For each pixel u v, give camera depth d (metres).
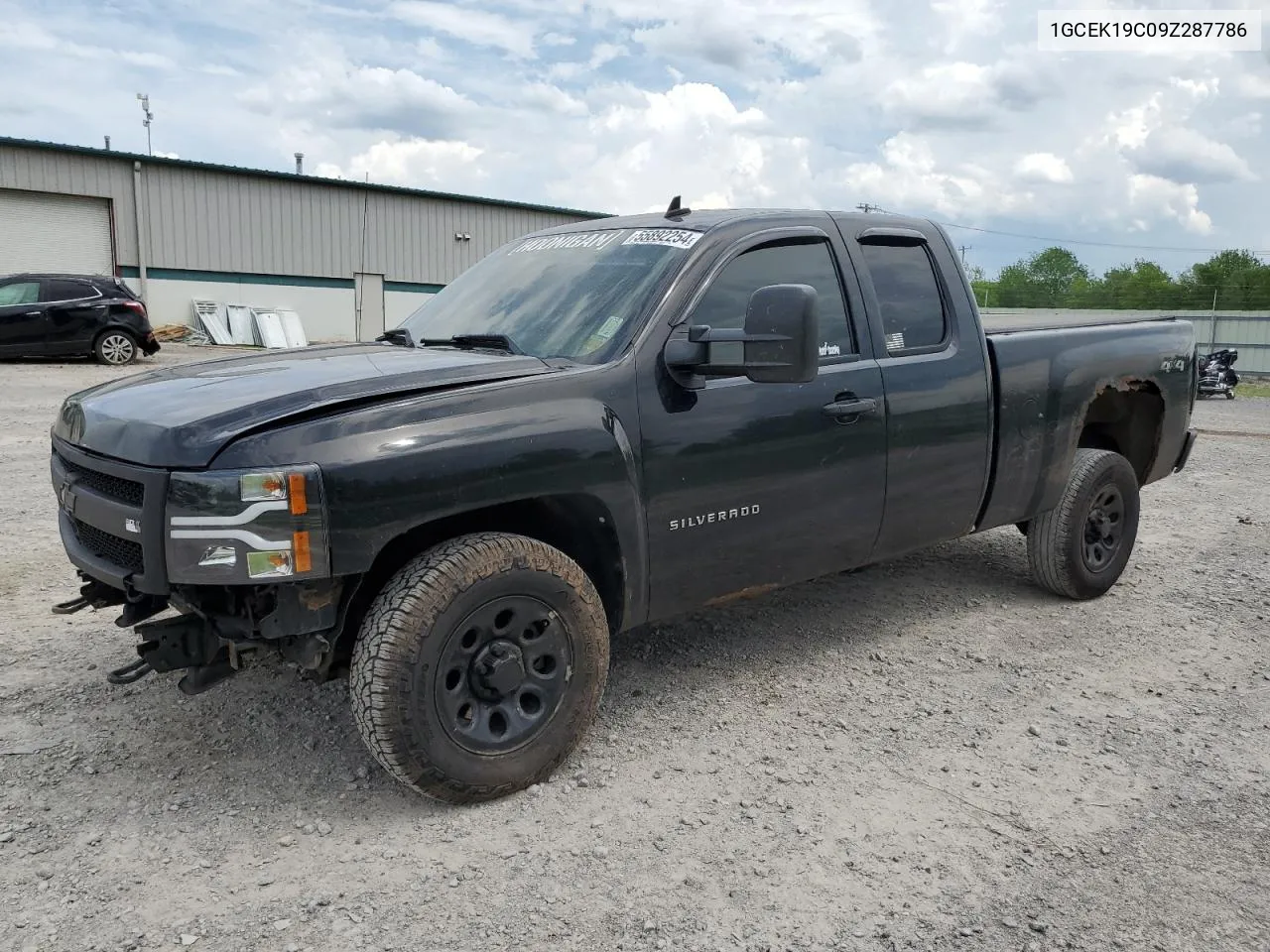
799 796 3.23
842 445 3.94
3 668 4.14
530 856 2.87
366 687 2.87
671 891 2.71
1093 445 5.79
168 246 26.83
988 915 2.63
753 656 4.46
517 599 3.10
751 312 3.20
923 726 3.79
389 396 2.99
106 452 3.02
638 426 3.38
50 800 3.13
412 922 2.56
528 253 4.34
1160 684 4.23
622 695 4.01
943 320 4.46
